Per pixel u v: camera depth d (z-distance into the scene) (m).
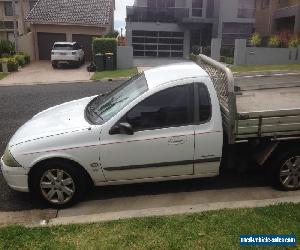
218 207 4.75
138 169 5.07
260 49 24.06
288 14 28.67
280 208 4.61
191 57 32.22
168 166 5.10
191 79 5.06
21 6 38.41
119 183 5.19
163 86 5.03
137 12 35.69
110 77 19.95
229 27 35.28
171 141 4.98
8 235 4.20
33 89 16.22
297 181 5.38
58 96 13.93
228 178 5.88
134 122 4.96
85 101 6.31
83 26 31.19
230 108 4.84
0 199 5.40
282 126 5.04
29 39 30.83
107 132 4.93
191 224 4.32
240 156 5.43
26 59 28.39
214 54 27.78
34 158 4.92
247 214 4.50
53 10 31.78
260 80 6.86
